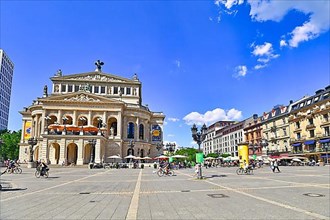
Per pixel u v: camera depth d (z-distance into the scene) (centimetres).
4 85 13450
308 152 6975
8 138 9575
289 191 1477
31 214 916
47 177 2764
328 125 6462
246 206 1032
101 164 5544
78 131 6366
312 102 7112
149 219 836
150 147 8294
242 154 3425
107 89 8281
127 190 1611
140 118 7956
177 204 1099
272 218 830
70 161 6506
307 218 827
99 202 1166
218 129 14175
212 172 3738
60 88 8038
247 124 10794
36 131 7325
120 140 7175
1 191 1577
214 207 1020
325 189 1551
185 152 10188
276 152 8262
